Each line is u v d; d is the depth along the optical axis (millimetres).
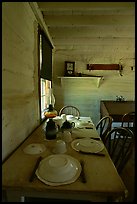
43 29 2455
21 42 1492
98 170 1041
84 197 907
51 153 1283
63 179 914
